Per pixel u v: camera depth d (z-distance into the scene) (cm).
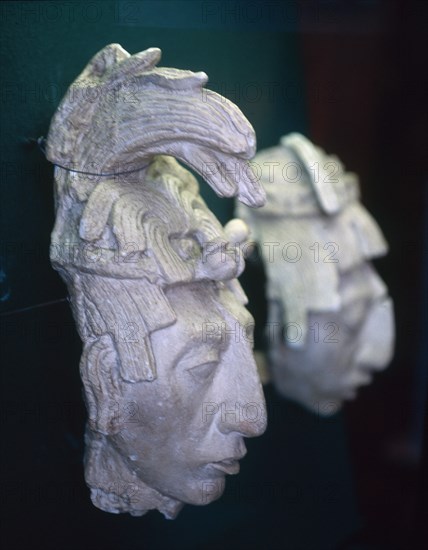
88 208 118
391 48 237
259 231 203
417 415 241
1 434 148
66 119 123
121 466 133
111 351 120
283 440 200
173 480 130
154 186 127
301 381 207
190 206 129
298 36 205
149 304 118
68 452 157
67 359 152
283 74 204
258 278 210
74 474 158
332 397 210
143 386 120
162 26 160
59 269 125
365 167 251
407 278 259
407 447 235
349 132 240
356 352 216
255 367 128
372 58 234
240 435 131
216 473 131
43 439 154
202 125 116
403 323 257
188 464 129
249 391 128
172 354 120
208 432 128
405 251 260
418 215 257
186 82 116
